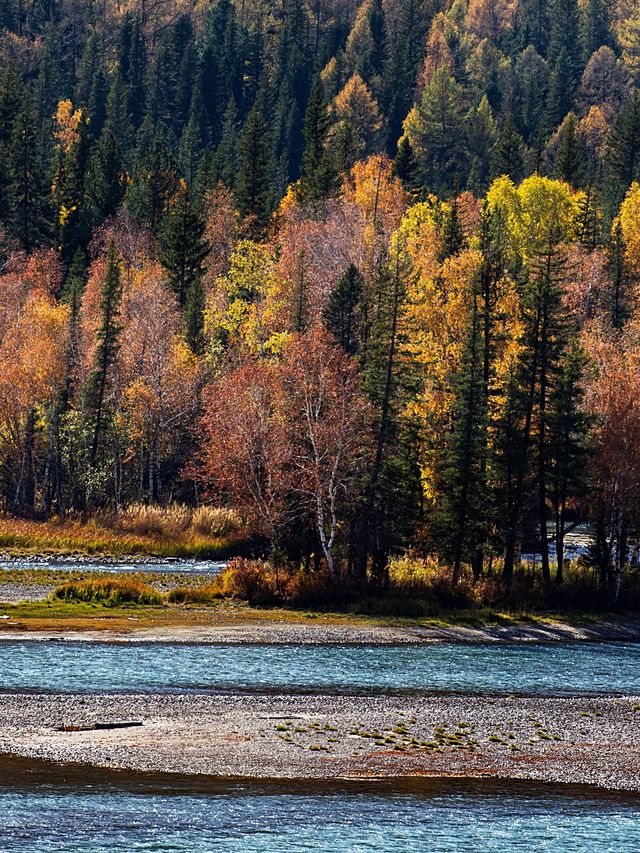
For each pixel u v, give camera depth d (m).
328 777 40.19
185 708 49.72
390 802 37.69
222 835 34.12
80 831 33.91
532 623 83.06
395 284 95.94
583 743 46.41
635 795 39.53
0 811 35.19
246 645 68.19
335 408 92.31
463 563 97.62
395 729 47.22
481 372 98.88
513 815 36.81
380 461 93.25
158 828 34.44
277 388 96.50
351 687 56.38
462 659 67.00
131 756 41.66
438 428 103.81
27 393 140.75
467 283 111.75
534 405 100.69
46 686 53.00
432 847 33.72
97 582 83.56
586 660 68.50
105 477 139.00
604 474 95.69
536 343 97.25
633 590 92.44
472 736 46.81
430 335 108.38
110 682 54.59
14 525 124.12
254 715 48.94
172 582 95.81
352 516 92.38
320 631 74.81
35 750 41.94
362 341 113.38
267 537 95.19
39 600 80.81
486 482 97.75
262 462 93.44
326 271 144.12
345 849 33.38
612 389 97.12
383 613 84.12
